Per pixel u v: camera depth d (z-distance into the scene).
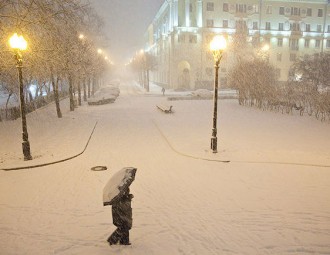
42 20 14.84
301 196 7.88
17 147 13.14
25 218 6.69
